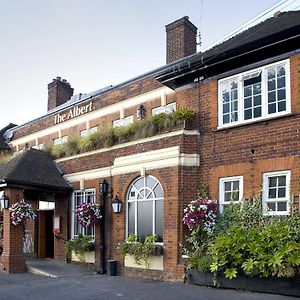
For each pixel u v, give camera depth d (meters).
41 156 18.03
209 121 12.99
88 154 16.45
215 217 11.97
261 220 11.30
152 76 17.80
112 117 19.53
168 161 13.16
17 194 15.50
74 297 10.12
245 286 10.34
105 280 12.77
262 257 9.96
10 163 17.27
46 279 13.12
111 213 15.05
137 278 13.25
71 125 22.09
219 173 12.48
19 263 14.91
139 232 13.95
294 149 11.01
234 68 12.66
